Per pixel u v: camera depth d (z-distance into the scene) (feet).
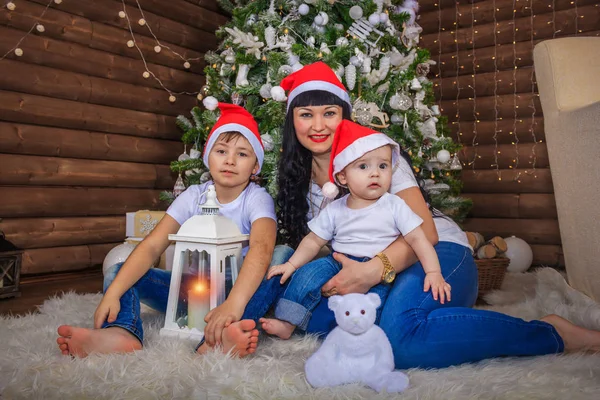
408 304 5.02
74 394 4.08
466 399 3.98
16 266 9.22
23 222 11.06
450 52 15.48
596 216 7.07
